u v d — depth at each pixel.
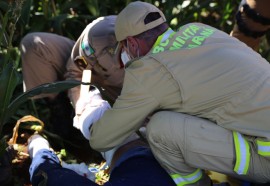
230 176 2.84
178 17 4.38
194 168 2.62
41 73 3.37
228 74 2.45
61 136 3.54
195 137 2.48
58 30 4.07
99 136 2.62
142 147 2.88
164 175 2.68
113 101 2.90
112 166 2.99
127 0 4.16
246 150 2.46
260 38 3.92
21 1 2.99
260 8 3.52
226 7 4.44
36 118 3.29
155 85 2.45
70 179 2.65
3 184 2.91
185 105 2.49
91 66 3.23
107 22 3.19
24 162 3.14
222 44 2.53
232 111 2.46
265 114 2.43
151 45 2.54
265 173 2.51
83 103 3.09
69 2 4.32
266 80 2.47
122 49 3.02
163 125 2.50
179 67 2.45
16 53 3.70
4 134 3.39
